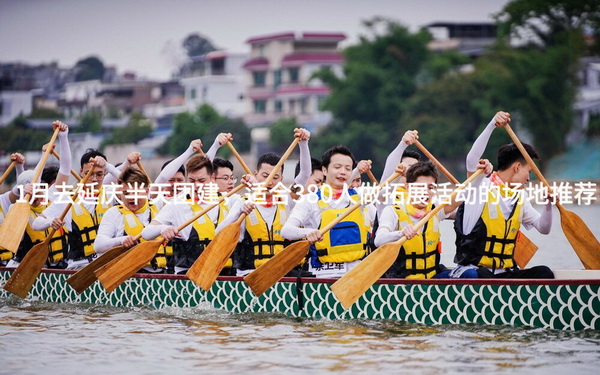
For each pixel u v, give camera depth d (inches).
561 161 2162.9
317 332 426.3
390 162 511.2
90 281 505.0
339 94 2402.8
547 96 2146.9
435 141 2166.6
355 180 524.1
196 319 469.1
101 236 499.2
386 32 2420.0
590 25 2258.9
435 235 454.6
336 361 369.4
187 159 547.8
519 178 449.4
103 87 4217.5
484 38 3385.8
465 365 360.8
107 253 497.7
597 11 2249.0
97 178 571.2
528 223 457.7
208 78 3838.6
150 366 366.9
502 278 436.5
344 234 467.5
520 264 499.5
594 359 367.2
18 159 609.6
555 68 2137.1
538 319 418.6
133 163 547.2
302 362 368.5
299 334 422.6
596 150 2169.0
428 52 2422.5
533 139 2153.1
